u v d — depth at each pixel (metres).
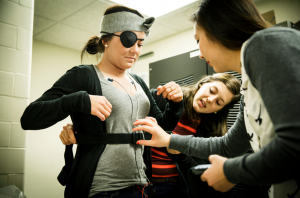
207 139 0.93
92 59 3.25
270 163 0.44
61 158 3.02
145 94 1.08
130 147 0.92
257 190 1.41
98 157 0.85
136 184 0.92
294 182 0.55
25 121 0.83
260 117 0.59
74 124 0.94
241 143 0.85
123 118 0.92
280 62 0.45
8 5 1.37
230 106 1.56
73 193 0.87
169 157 1.26
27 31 1.41
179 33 3.07
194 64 2.07
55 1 2.21
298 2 2.10
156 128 0.89
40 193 2.79
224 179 0.53
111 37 0.97
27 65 1.38
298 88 0.42
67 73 0.94
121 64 0.99
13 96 1.32
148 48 3.46
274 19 2.26
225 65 0.72
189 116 1.50
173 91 1.04
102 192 0.83
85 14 2.46
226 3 0.66
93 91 0.91
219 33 0.66
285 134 0.42
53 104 0.80
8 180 1.25
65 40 3.11
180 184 1.24
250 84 0.61
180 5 2.32
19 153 1.30
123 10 1.00
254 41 0.52
